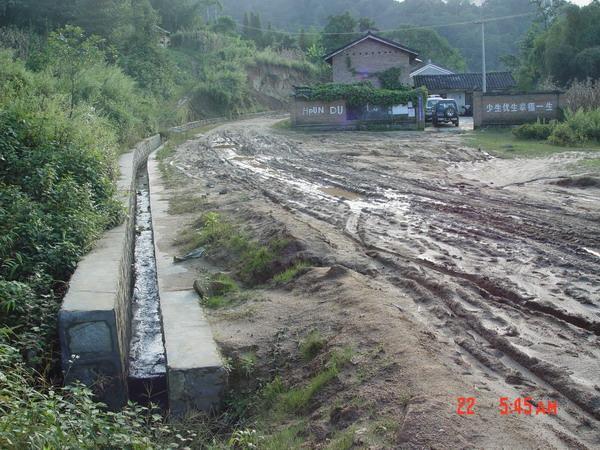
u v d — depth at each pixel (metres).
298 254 9.55
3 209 9.13
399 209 13.50
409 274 8.64
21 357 6.48
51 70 23.73
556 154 21.83
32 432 4.54
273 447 5.30
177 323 7.87
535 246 10.03
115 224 11.38
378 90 37.12
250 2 131.00
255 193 16.28
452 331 6.78
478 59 103.19
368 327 6.64
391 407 5.12
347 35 70.50
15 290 7.36
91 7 38.59
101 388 7.08
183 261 10.86
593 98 31.22
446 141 28.72
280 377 6.57
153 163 24.62
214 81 54.66
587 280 8.27
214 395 6.60
